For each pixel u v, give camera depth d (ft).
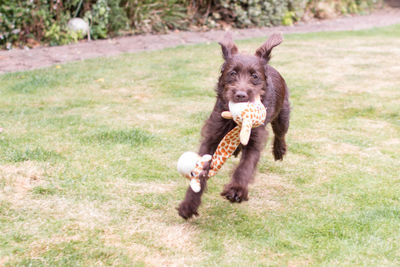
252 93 11.48
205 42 41.98
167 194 13.30
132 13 44.86
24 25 37.42
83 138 17.31
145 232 11.24
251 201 13.20
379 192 13.73
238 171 11.45
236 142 11.64
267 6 51.65
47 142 16.81
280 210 12.67
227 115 11.23
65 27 39.78
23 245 10.38
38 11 37.63
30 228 11.09
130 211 12.22
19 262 9.73
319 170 15.46
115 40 41.91
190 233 11.32
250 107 10.97
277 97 14.19
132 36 44.34
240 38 43.39
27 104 21.90
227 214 12.37
